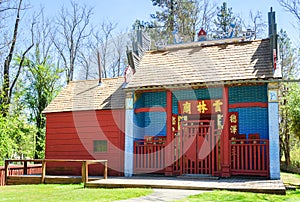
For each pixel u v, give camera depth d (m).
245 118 13.79
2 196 9.85
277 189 9.20
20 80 25.23
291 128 18.42
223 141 12.41
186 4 29.34
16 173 15.55
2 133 18.03
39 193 10.28
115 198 8.56
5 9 23.97
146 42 17.39
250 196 8.59
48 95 25.05
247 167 12.21
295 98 18.12
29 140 23.39
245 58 13.70
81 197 8.84
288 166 21.05
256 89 13.74
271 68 12.62
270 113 11.99
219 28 29.23
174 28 28.73
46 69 25.14
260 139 12.27
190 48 15.52
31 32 28.61
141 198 8.52
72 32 32.22
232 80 12.45
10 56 23.64
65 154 15.34
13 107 23.61
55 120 15.84
